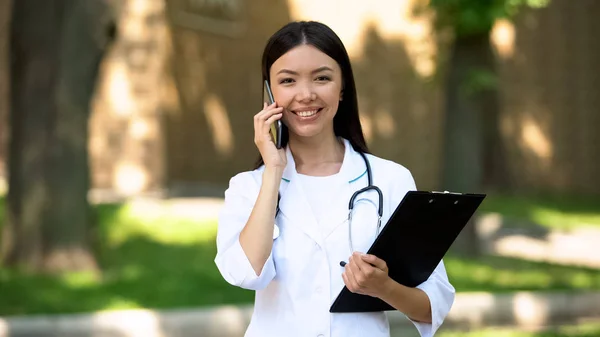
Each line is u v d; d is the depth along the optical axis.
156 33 14.48
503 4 10.62
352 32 18.25
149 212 12.38
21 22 9.27
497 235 14.29
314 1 18.03
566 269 10.95
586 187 21.38
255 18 17.89
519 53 20.48
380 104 18.52
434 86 12.73
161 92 14.85
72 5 9.25
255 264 2.83
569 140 21.20
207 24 16.94
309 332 2.89
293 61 2.95
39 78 9.25
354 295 2.86
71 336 7.16
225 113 17.47
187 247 10.80
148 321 7.30
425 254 2.88
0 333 7.03
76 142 9.38
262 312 2.96
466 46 11.23
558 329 8.21
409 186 3.07
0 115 13.95
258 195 2.90
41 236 9.25
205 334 7.41
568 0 21.14
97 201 12.87
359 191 2.97
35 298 8.00
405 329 7.83
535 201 18.16
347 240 2.94
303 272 2.91
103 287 8.55
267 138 2.93
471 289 9.05
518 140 20.56
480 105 11.39
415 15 11.70
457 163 11.32
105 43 9.42
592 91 21.45
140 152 14.41
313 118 2.97
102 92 14.22
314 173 3.07
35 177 9.27
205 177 17.11
